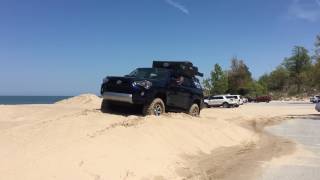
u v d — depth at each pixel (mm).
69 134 10789
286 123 26469
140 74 15070
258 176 9906
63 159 8570
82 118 12805
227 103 51500
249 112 35812
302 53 123562
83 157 8828
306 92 115438
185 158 10766
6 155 8797
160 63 16078
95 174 8148
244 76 96000
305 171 10625
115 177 8242
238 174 9961
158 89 14133
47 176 7703
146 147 10445
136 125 11930
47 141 10023
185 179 9016
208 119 15336
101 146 9688
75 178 7801
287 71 128125
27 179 7473
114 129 11219
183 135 12414
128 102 13594
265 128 22438
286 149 14242
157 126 12188
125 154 9523
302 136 18594
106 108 14453
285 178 9797
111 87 13945
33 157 8625
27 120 20688
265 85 116812
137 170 8844
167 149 10891
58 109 27109
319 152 13812
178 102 15227
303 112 39156
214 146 12898
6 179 7363
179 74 15383
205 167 10258
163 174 9008
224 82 82312
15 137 10602
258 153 12977
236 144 14070
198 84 16641
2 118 21578
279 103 74250
